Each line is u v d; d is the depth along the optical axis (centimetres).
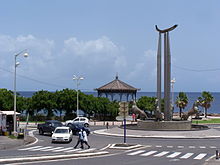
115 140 3806
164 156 2588
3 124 4281
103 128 5731
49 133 4516
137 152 2808
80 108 7412
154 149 3052
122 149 2984
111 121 7644
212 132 4528
